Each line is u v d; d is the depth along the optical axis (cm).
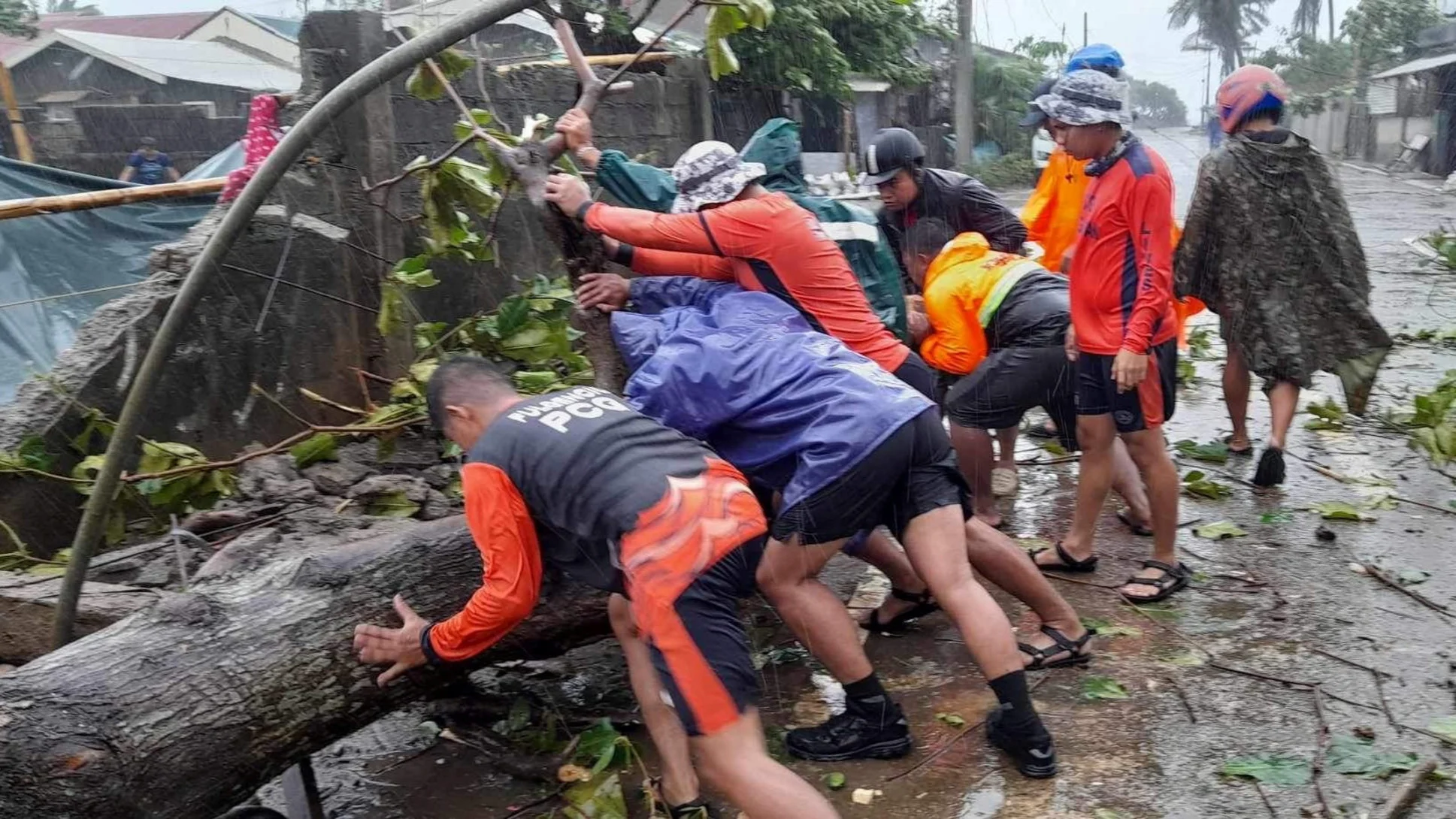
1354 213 1544
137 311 441
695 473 276
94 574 400
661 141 772
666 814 307
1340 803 294
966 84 1148
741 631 273
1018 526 510
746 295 358
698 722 264
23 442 405
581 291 369
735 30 374
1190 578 435
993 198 491
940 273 460
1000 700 312
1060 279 453
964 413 459
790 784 261
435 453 494
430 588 312
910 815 302
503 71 635
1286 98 514
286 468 462
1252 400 707
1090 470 432
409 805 318
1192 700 349
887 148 477
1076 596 430
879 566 396
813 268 359
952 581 310
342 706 296
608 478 268
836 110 1370
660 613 263
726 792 266
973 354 458
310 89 501
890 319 434
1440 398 552
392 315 455
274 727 283
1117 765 318
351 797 323
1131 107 416
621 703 367
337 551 312
